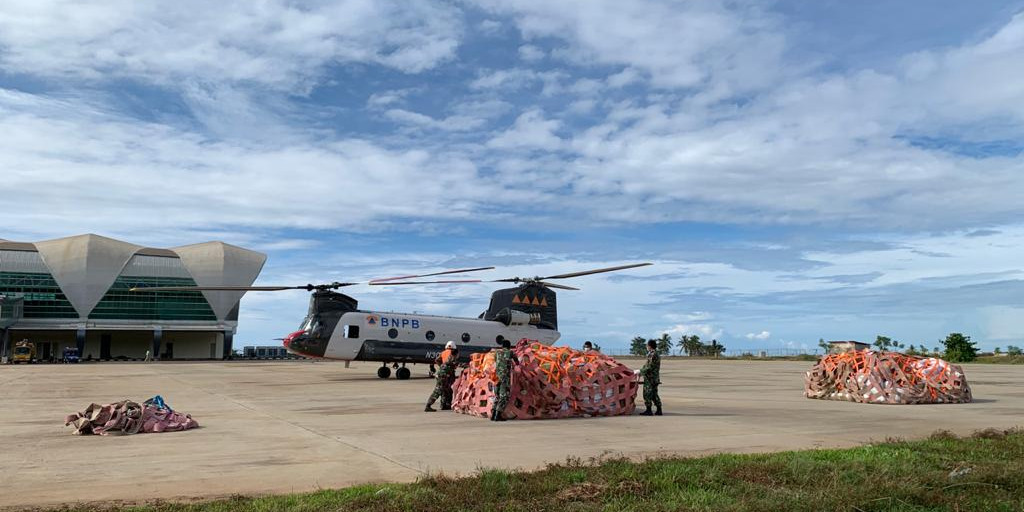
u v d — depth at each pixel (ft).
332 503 20.17
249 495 22.30
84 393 69.46
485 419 44.96
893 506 20.10
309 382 90.58
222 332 307.58
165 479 25.08
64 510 20.13
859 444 33.76
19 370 143.23
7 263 277.44
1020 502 20.67
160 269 297.12
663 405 56.75
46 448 32.30
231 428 39.96
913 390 59.41
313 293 97.04
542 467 27.30
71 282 280.92
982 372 135.03
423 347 97.30
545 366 46.93
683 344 388.57
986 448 30.22
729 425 42.11
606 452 29.76
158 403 41.68
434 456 30.17
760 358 297.53
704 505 19.83
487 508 19.65
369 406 54.29
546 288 109.09
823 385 64.03
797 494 21.09
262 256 318.45
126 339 314.14
